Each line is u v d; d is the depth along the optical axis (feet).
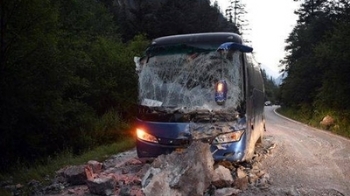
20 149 44.24
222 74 26.86
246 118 26.43
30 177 29.43
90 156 36.70
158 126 26.27
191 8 175.22
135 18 160.86
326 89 92.17
